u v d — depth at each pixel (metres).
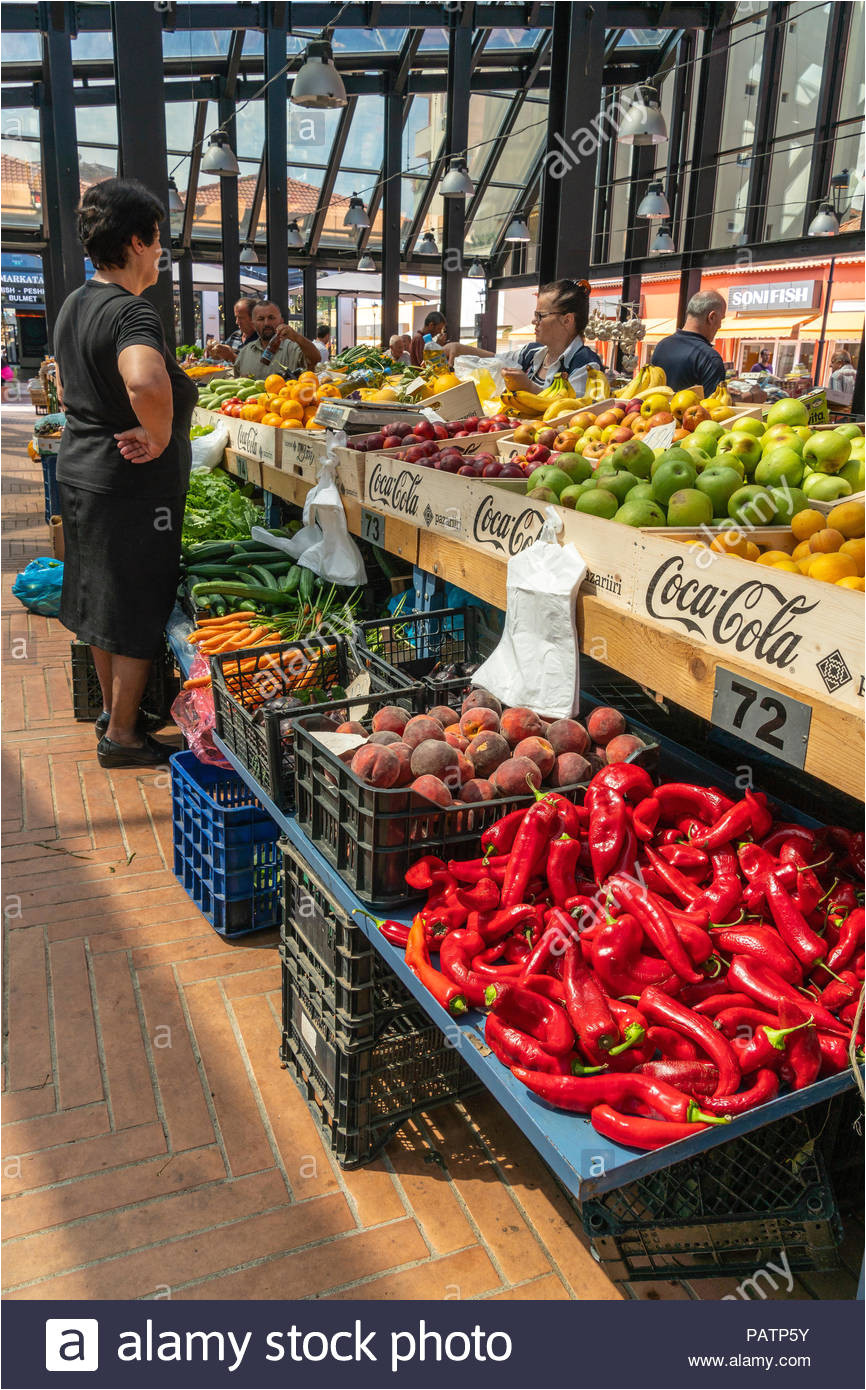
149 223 3.58
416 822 1.97
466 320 26.66
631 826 1.95
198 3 14.38
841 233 12.66
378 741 2.19
